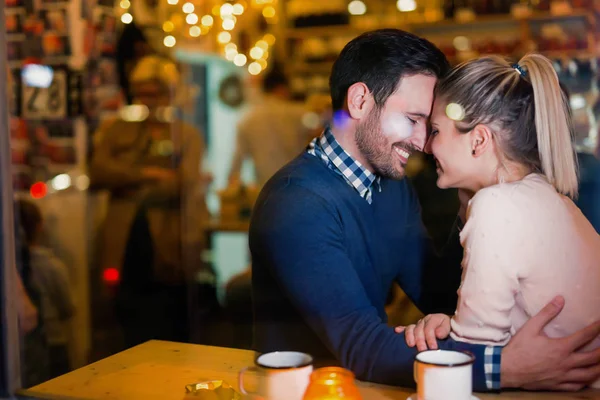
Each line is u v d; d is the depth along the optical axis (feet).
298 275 4.05
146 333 10.44
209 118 11.76
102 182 11.09
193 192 11.18
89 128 11.31
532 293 3.35
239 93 11.88
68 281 10.30
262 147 11.37
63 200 10.98
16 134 11.06
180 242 10.84
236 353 4.33
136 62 11.63
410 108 4.14
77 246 10.69
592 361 3.29
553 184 3.59
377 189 4.54
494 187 3.46
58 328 9.84
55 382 3.87
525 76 3.66
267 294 4.37
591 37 10.00
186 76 11.99
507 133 3.60
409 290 4.80
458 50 11.06
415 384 3.47
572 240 3.41
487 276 3.32
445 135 3.79
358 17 12.21
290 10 12.61
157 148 11.35
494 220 3.34
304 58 12.45
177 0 12.30
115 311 10.46
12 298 3.83
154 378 3.86
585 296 3.39
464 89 3.68
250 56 12.39
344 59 4.35
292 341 4.24
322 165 4.40
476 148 3.68
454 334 3.46
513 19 10.61
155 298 10.58
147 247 10.71
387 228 4.62
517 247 3.30
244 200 11.19
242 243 10.85
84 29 11.39
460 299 3.43
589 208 4.60
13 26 11.32
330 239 4.15
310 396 3.04
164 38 12.07
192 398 3.40
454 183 3.81
